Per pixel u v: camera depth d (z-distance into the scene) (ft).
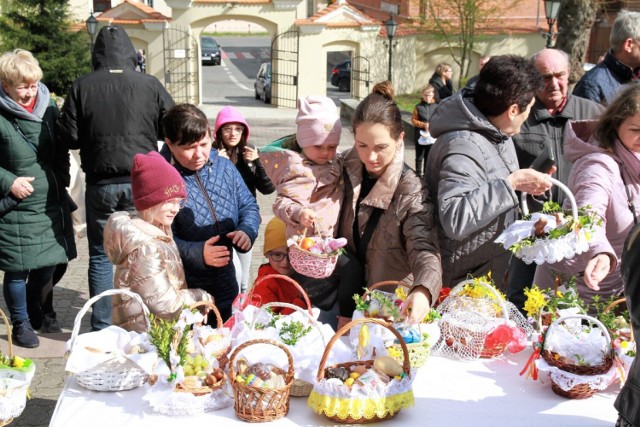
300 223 10.20
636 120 10.64
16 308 17.43
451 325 9.86
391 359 8.52
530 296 10.10
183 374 8.46
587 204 10.53
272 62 80.59
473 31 81.61
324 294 11.46
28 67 16.10
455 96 10.54
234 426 8.21
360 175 10.60
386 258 10.51
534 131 14.53
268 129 63.82
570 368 8.75
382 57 82.89
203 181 12.90
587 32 53.78
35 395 15.42
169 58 78.23
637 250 7.11
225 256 12.29
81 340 9.15
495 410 8.64
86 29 71.31
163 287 10.14
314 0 161.99
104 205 16.80
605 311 9.61
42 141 16.62
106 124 16.44
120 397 8.80
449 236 9.56
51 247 17.08
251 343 8.34
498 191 9.35
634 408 7.14
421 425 8.30
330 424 8.28
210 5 77.66
